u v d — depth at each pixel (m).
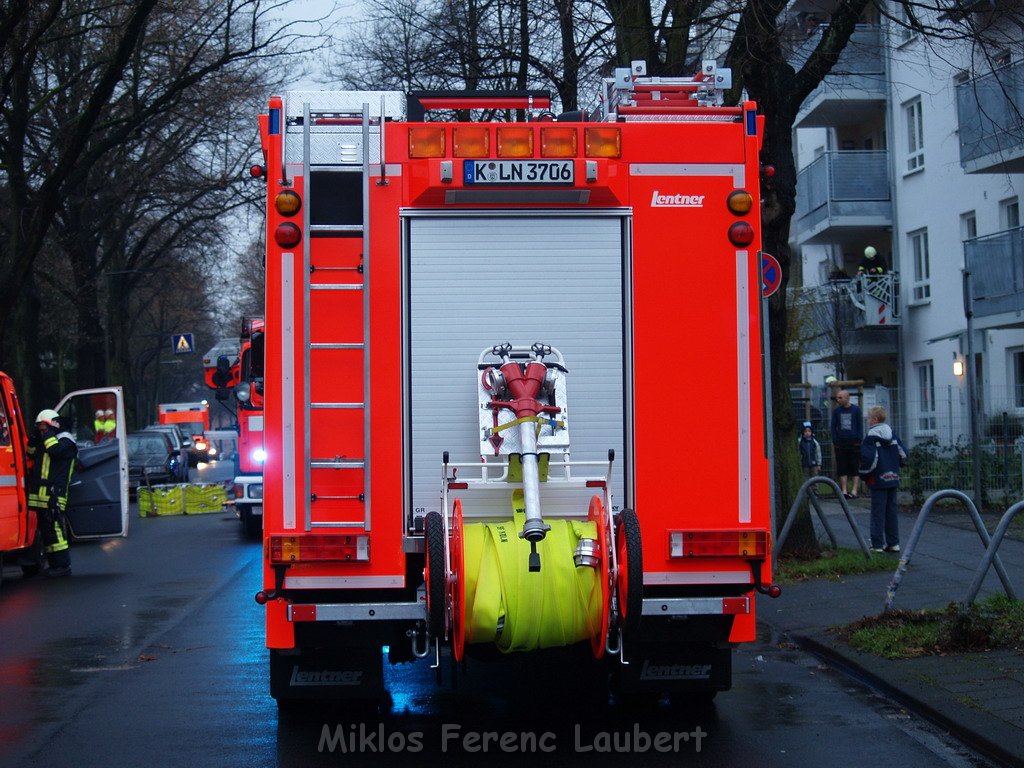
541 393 7.70
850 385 30.91
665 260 7.87
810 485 15.53
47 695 9.98
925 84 34.12
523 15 22.44
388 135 7.70
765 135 15.79
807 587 14.29
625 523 7.20
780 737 8.27
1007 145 25.36
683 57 17.73
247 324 23.83
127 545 24.39
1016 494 24.52
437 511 7.62
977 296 28.67
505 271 7.76
